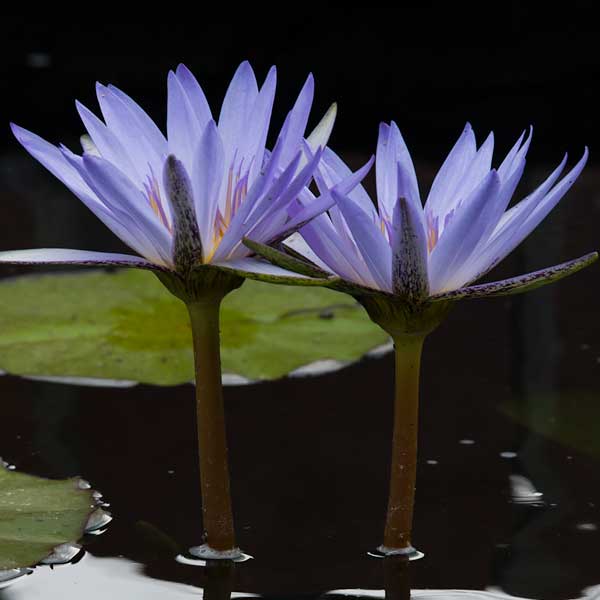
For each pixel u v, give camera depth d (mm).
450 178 1769
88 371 1993
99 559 1786
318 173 1753
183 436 1912
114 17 4605
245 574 1775
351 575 1773
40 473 1864
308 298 2133
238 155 1757
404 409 1772
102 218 1751
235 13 4633
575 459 1877
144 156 1757
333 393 1970
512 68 4453
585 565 1779
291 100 4574
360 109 4496
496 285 1734
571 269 1732
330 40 4602
